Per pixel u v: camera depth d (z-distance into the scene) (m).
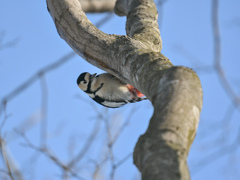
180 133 3.16
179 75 3.65
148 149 3.04
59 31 5.92
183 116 3.30
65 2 5.72
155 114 3.42
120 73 5.05
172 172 2.79
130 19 6.86
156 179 2.74
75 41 5.57
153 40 6.14
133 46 4.89
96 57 5.33
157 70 4.11
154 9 6.99
